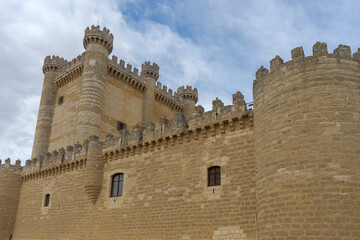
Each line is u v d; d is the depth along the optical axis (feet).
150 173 94.27
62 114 161.68
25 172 147.13
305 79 61.26
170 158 90.63
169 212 85.76
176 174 87.61
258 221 63.77
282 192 57.72
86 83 146.00
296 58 63.41
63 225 115.96
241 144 76.59
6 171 147.43
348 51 61.46
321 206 53.21
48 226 123.03
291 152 58.75
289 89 62.49
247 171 73.82
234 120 78.79
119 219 97.71
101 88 148.25
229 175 76.69
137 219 92.79
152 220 88.99
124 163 103.30
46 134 164.35
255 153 69.05
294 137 59.21
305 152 57.26
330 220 52.01
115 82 159.84
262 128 66.23
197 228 78.64
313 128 57.93
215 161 80.33
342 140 55.93
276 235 56.54
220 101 84.74
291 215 55.36
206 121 84.23
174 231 82.94
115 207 100.32
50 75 175.11
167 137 91.97
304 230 53.36
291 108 61.21
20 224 139.74
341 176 53.83
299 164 57.21
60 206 120.67
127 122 160.45
